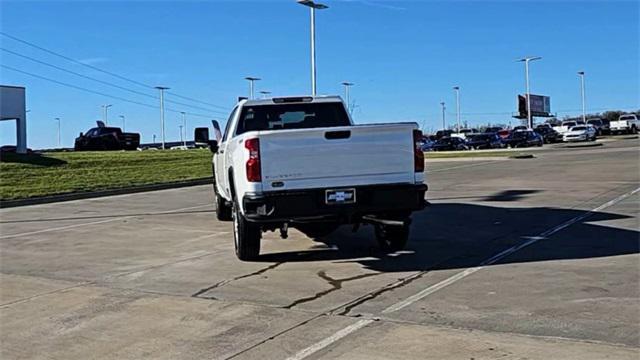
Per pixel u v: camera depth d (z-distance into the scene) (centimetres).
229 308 667
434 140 6681
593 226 1083
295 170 801
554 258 841
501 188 1819
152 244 1099
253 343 557
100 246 1098
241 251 898
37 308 702
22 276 868
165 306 686
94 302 716
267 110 1069
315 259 907
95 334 603
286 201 794
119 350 555
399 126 824
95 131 4384
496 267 805
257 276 812
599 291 668
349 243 1025
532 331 552
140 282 805
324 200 804
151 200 1970
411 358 501
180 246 1067
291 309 654
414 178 830
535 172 2375
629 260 810
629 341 518
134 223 1395
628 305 614
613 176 2028
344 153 811
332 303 670
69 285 805
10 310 697
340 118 1084
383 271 812
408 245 981
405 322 593
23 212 1741
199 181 2659
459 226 1151
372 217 847
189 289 757
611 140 5794
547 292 674
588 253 863
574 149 4328
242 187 829
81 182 2467
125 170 2925
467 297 668
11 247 1123
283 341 558
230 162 950
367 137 816
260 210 793
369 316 616
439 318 600
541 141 5650
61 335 604
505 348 513
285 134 798
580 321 573
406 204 823
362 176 815
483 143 5809
